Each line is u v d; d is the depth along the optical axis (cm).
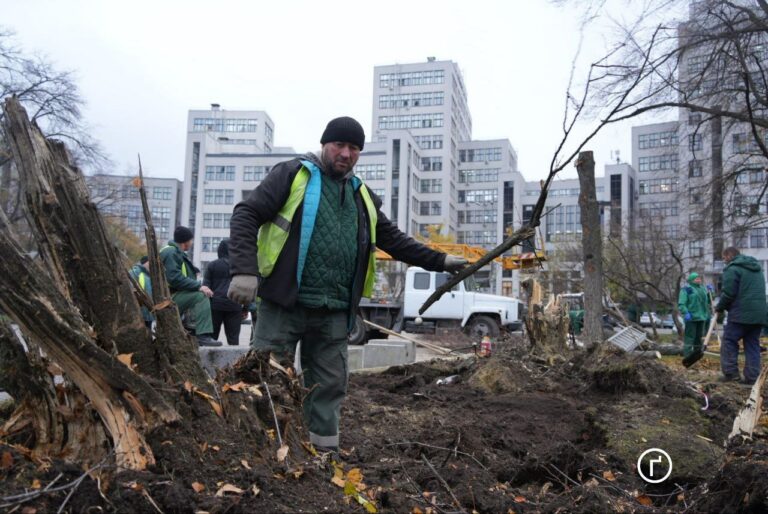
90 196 224
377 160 7631
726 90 1312
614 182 7106
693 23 1270
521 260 1015
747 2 1306
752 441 310
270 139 10231
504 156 8969
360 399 534
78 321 195
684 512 270
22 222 1475
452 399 537
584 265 768
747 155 1505
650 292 2231
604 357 598
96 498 171
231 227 287
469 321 1642
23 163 215
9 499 160
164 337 231
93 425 203
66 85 1995
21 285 180
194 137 8094
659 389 546
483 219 8956
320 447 303
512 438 392
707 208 1573
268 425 245
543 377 622
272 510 190
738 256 763
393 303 1689
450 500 261
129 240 3719
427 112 8769
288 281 296
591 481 330
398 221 7581
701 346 939
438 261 347
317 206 300
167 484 182
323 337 313
